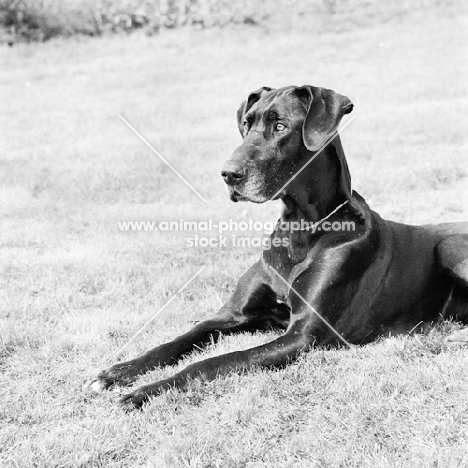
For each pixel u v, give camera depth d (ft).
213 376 17.12
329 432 14.93
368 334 19.76
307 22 74.95
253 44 68.85
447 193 33.24
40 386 17.51
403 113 47.60
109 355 19.27
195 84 57.52
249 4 77.10
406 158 38.88
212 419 15.57
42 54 68.59
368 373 17.11
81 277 25.38
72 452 14.42
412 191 34.09
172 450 14.26
